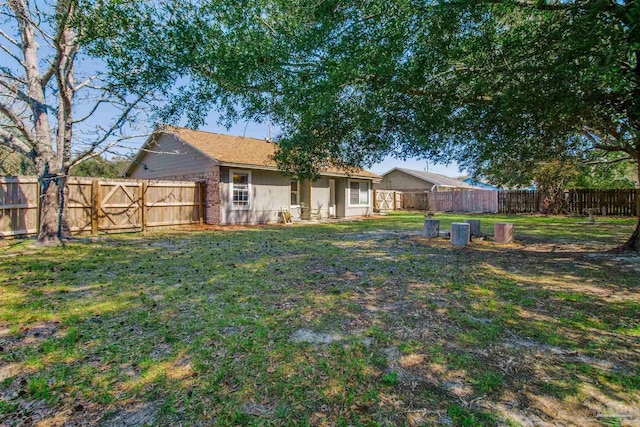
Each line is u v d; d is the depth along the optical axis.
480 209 23.00
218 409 2.14
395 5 3.55
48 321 3.58
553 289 4.66
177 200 12.90
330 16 3.61
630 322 3.48
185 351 2.90
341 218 18.23
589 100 3.80
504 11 3.86
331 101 4.01
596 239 9.42
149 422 2.03
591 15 3.13
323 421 2.02
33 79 8.20
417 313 3.78
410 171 30.44
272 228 12.97
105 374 2.55
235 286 4.88
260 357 2.79
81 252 7.57
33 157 8.38
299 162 5.68
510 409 2.11
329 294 4.49
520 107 3.98
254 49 3.78
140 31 3.76
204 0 3.74
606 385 2.36
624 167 15.44
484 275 5.47
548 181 18.80
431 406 2.15
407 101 4.32
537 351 2.87
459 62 4.19
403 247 8.34
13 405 2.18
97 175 23.55
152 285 4.93
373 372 2.55
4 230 8.92
